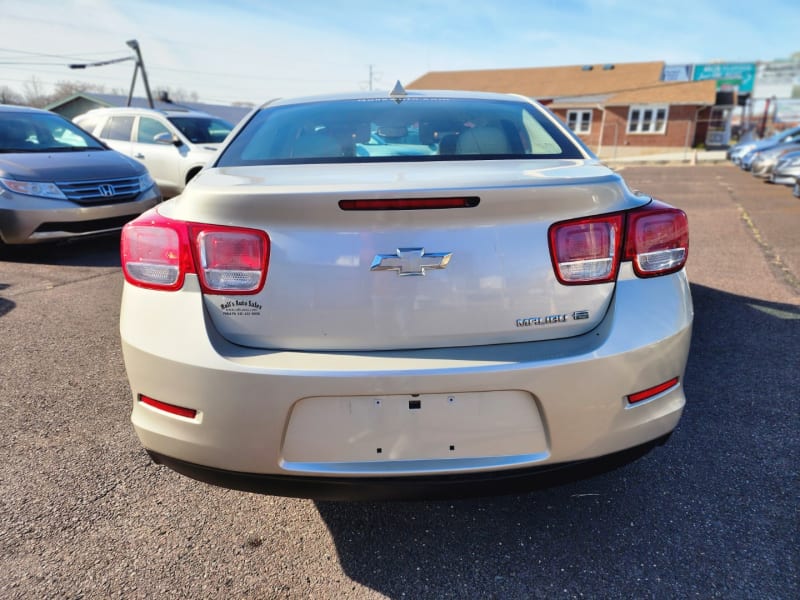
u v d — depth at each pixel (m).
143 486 2.23
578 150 2.18
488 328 1.59
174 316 1.60
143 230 1.65
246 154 2.19
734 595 1.67
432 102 2.61
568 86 38.22
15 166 5.61
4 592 1.71
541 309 1.60
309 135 2.31
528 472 1.62
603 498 2.12
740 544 1.87
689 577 1.74
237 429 1.56
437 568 1.81
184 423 1.60
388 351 1.58
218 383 1.54
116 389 3.06
